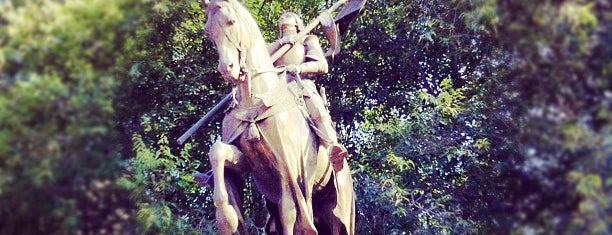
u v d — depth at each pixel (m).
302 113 6.59
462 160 11.28
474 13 10.61
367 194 10.62
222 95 11.54
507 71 10.26
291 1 11.82
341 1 7.68
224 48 6.10
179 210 11.02
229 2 6.25
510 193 9.97
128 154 10.53
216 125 11.60
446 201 11.08
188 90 11.45
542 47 8.68
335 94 12.10
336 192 6.74
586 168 7.97
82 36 10.13
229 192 6.36
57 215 9.84
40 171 9.70
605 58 8.23
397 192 10.59
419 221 10.84
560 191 8.24
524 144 9.32
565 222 8.09
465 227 10.69
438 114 11.16
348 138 11.97
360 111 12.05
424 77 12.13
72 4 10.09
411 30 11.71
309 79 7.01
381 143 11.41
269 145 6.28
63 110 9.94
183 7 11.20
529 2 8.95
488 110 10.84
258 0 11.82
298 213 6.36
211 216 11.26
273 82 6.39
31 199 9.72
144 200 10.38
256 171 6.45
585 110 8.24
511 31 9.41
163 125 11.29
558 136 8.38
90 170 10.06
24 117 9.70
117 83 10.51
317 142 6.61
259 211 11.24
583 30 8.35
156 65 11.14
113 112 10.45
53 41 9.91
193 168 11.11
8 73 9.70
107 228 10.13
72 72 10.06
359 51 12.03
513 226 9.42
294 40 6.97
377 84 12.12
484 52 11.03
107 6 10.33
